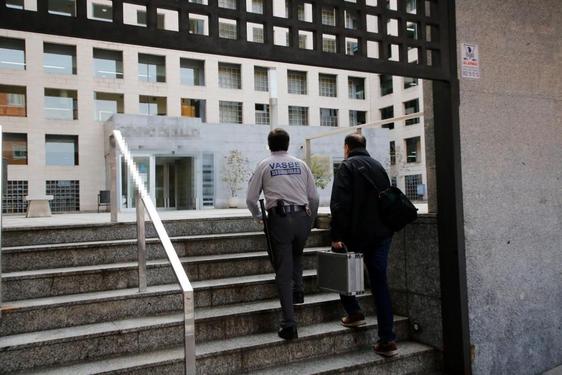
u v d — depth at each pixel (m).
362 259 3.44
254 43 2.78
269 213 3.57
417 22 3.46
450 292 3.63
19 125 28.72
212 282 4.06
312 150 25.66
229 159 24.52
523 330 3.95
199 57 34.25
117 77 31.73
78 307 3.41
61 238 4.40
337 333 3.65
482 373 3.69
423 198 20.81
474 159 3.78
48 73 29.52
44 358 3.02
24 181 28.55
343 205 3.50
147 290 3.77
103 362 3.05
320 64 2.98
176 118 23.42
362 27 3.16
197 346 3.30
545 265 4.14
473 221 3.73
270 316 3.69
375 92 45.16
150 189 22.75
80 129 29.86
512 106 4.03
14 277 3.54
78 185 29.56
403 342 3.94
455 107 3.65
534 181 4.12
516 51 4.09
